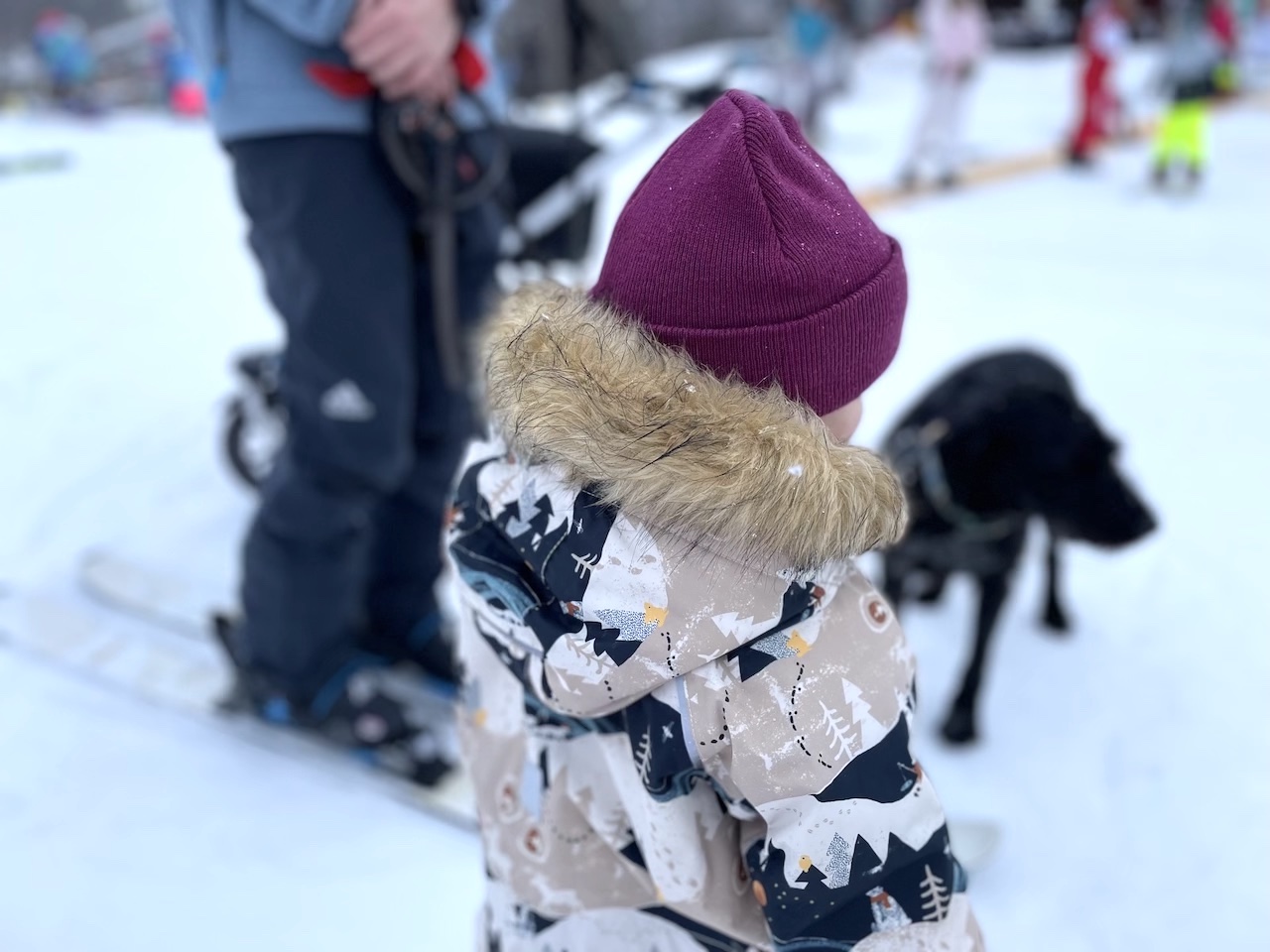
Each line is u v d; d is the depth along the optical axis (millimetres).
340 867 1656
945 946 729
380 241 1551
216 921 1563
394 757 1819
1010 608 2445
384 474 1662
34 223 6016
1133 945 1572
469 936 1535
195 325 4426
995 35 13930
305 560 1694
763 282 694
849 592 767
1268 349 4062
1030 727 2041
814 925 714
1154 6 13695
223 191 6875
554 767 845
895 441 1987
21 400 3562
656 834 759
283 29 1440
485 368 841
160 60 10125
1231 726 2041
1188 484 3051
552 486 770
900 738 725
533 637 774
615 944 864
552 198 2488
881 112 9953
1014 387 1814
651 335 731
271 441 2783
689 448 688
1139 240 5586
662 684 721
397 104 1501
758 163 694
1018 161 7590
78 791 1793
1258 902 1645
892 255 760
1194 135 6590
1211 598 2471
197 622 2238
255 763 1865
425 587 2010
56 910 1575
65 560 2533
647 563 719
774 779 693
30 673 2088
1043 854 1739
